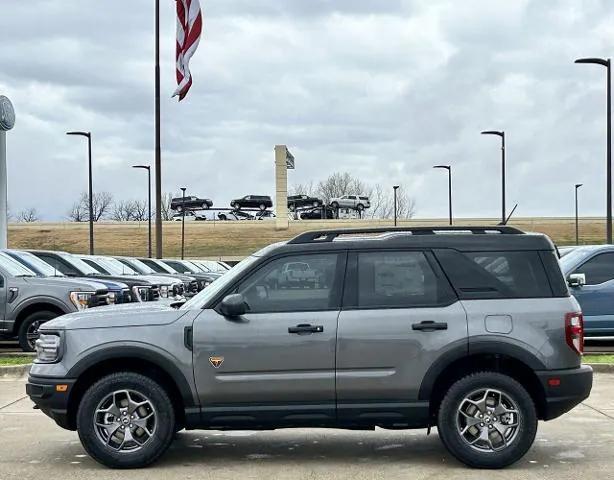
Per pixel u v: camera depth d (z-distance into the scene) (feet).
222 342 21.03
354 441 25.20
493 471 21.13
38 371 21.59
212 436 25.98
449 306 21.27
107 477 20.68
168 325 21.27
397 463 22.22
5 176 82.07
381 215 398.01
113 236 247.09
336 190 409.49
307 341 20.99
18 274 45.09
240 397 21.07
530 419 20.93
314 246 21.85
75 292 43.62
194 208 282.15
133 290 46.78
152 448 21.25
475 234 22.02
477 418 21.16
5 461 22.56
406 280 21.59
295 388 21.01
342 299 21.43
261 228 255.29
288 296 21.53
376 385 20.99
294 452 23.73
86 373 21.61
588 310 43.50
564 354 21.13
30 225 249.55
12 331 44.16
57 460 22.66
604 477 20.56
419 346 20.98
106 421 21.34
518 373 21.84
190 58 95.25
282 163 257.14
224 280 22.49
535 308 21.26
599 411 29.58
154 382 21.27
